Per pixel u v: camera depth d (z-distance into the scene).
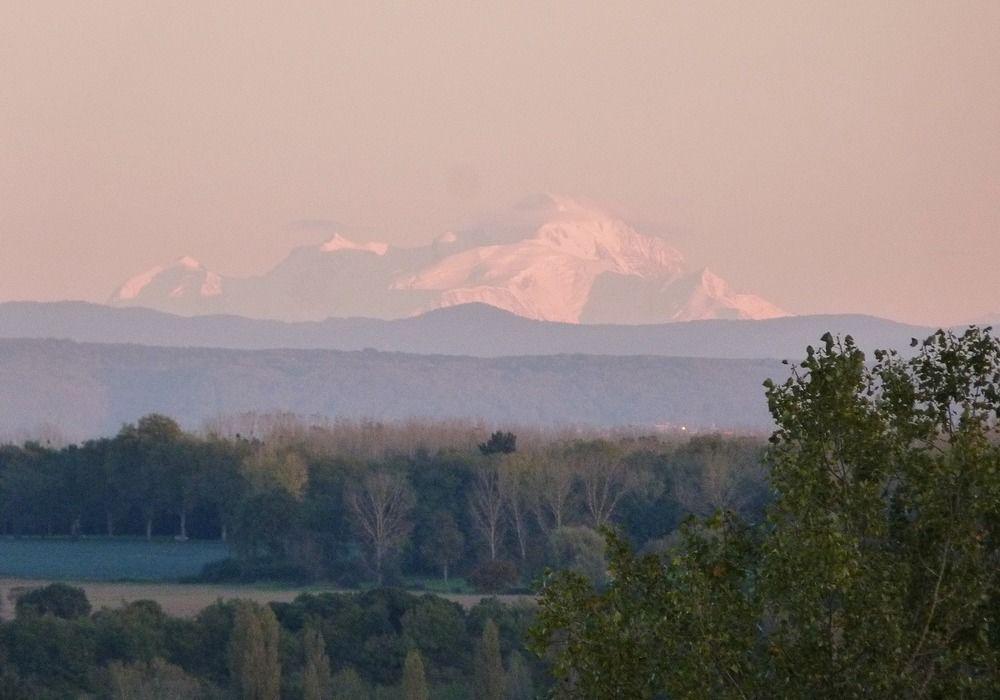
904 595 75.56
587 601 78.50
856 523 77.06
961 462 76.00
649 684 75.81
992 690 73.88
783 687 74.00
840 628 75.69
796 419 78.50
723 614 75.06
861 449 78.19
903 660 74.00
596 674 76.44
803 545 73.00
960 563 76.00
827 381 78.00
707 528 77.88
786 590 73.94
